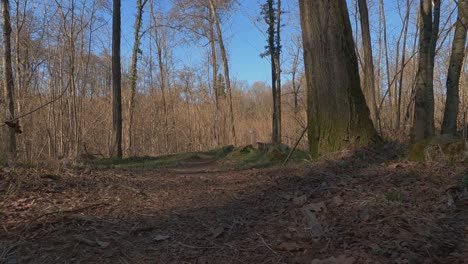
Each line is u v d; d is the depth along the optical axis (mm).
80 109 17141
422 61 7617
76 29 15977
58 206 3902
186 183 6148
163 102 24578
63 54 15633
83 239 3012
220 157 13586
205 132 24750
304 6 6668
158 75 25719
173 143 24328
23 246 2826
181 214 3990
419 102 7582
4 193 4199
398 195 3750
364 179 4566
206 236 3287
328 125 6469
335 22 6414
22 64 14125
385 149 6164
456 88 6996
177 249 2998
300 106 23453
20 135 11195
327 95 6465
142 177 6711
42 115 14125
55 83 15750
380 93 22875
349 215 3424
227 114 24109
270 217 3684
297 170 5973
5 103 9234
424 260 2635
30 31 15125
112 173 6672
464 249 2768
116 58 12773
